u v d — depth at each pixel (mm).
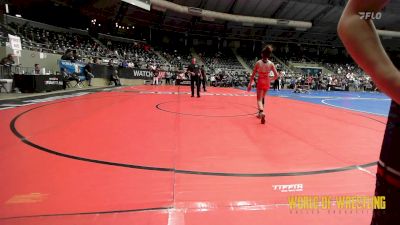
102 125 5309
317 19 39625
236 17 36344
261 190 2504
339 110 9711
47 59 16188
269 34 43500
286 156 3668
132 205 2131
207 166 3150
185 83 25062
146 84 24672
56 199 2188
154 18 35031
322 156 3713
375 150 4109
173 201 2225
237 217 2002
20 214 1940
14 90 11062
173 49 39000
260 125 5977
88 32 31562
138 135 4594
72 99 9711
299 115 7906
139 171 2906
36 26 25688
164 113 7172
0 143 3777
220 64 37219
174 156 3484
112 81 20641
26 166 2930
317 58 45781
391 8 33844
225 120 6453
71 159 3215
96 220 1900
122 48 30953
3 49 12961
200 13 33812
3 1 22594
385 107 11891
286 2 35156
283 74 29203
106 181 2598
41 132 4512
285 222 1945
